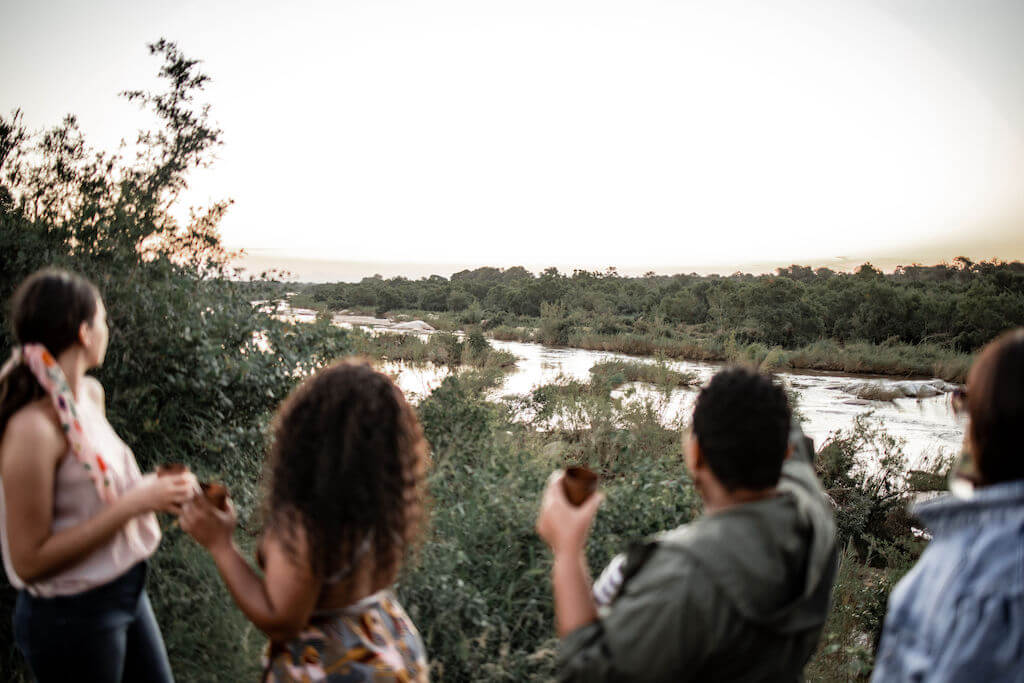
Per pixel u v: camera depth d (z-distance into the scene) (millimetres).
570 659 1331
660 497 3975
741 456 1389
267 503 1629
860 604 5148
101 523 1724
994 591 1160
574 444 7410
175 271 4551
